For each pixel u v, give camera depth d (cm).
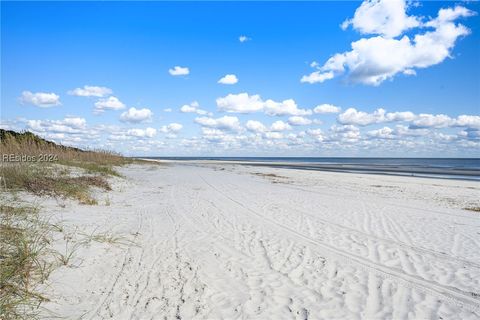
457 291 517
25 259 473
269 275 557
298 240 759
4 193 846
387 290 515
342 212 1096
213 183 1919
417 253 689
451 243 767
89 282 486
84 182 1192
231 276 547
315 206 1195
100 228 721
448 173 3544
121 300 448
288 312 442
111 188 1298
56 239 592
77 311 411
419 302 480
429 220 1009
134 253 619
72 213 798
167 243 693
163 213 977
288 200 1320
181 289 491
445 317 441
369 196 1512
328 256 658
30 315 383
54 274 477
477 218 1064
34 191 912
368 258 653
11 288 419
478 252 704
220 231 810
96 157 2172
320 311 447
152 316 415
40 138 1655
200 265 585
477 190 1870
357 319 430
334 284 532
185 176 2372
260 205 1182
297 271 578
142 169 2723
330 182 2195
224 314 430
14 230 565
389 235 824
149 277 524
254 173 3009
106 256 582
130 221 837
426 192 1731
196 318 416
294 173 3109
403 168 4856
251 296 482
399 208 1205
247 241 737
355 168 4672
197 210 1050
